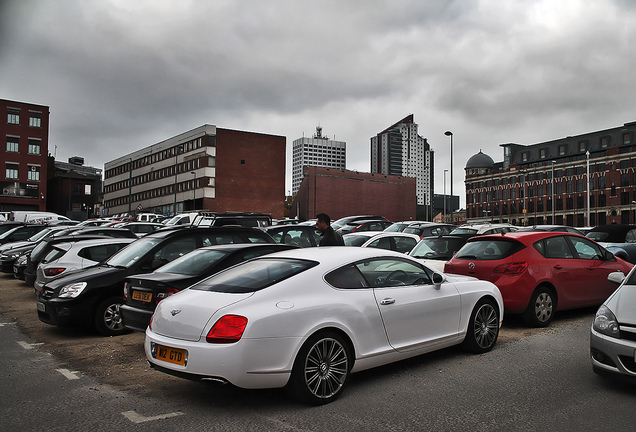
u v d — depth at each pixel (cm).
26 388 490
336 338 440
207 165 7475
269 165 7981
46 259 967
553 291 749
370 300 475
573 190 9219
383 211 9594
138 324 603
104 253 964
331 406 424
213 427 380
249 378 393
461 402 430
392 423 384
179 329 421
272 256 517
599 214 8731
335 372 439
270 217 1609
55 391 480
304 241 1188
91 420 399
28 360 607
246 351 391
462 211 13325
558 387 466
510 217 10419
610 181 8625
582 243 812
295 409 418
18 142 6197
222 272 507
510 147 10631
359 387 476
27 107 6278
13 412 420
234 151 7719
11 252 1530
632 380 425
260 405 430
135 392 475
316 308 431
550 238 768
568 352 596
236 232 847
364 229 2033
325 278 460
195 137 7738
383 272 511
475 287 594
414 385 479
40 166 6338
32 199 6269
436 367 541
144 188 9188
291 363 408
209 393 468
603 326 455
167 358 422
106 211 10900
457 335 560
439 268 852
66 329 798
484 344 597
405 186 9931
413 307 509
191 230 805
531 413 401
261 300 418
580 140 9275
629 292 473
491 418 392
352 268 486
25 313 952
